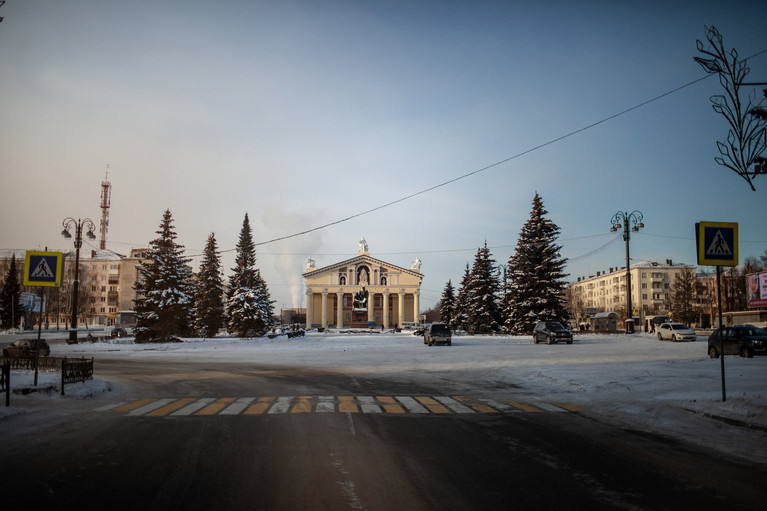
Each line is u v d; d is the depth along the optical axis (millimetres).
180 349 38656
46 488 5836
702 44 9977
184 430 9219
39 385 13938
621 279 114312
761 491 5766
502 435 8797
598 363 21906
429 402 12750
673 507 5258
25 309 74250
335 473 6465
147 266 48906
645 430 9141
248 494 5652
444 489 5836
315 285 109188
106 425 9703
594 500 5457
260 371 21406
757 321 53219
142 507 5234
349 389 15438
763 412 9367
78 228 43688
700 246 10945
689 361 21047
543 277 54438
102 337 55125
